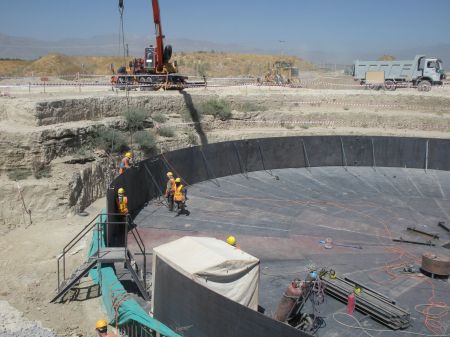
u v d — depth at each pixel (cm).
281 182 2509
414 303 1352
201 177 2461
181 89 3972
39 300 1543
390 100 4419
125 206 1789
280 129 3844
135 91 3716
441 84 5050
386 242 1800
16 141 2320
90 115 2948
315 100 4284
